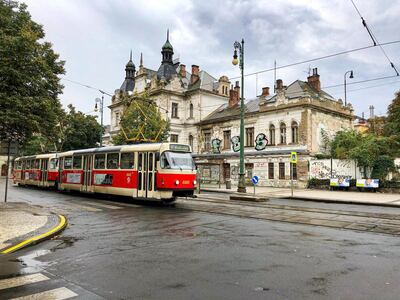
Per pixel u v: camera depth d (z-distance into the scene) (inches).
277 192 1060.5
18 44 532.4
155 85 1797.5
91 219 485.1
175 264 255.1
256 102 1631.4
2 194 975.0
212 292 197.2
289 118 1346.0
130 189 698.8
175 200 704.4
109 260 267.6
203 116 1780.3
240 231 389.7
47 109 581.3
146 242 333.1
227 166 1593.3
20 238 331.9
